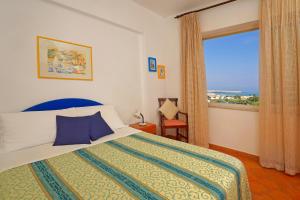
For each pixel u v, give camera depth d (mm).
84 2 2371
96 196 982
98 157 1520
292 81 2232
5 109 1858
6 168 1336
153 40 3518
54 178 1189
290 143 2252
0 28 1812
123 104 3074
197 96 3258
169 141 1915
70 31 2342
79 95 2465
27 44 1985
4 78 1845
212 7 3020
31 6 2008
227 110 3100
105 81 2781
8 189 1076
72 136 1857
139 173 1226
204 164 1327
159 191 1008
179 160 1411
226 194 1026
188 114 3383
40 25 2078
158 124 3705
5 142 1668
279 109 2338
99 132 2055
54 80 2211
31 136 1786
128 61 3137
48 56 2148
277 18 2309
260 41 2473
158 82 3676
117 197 968
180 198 941
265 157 2502
